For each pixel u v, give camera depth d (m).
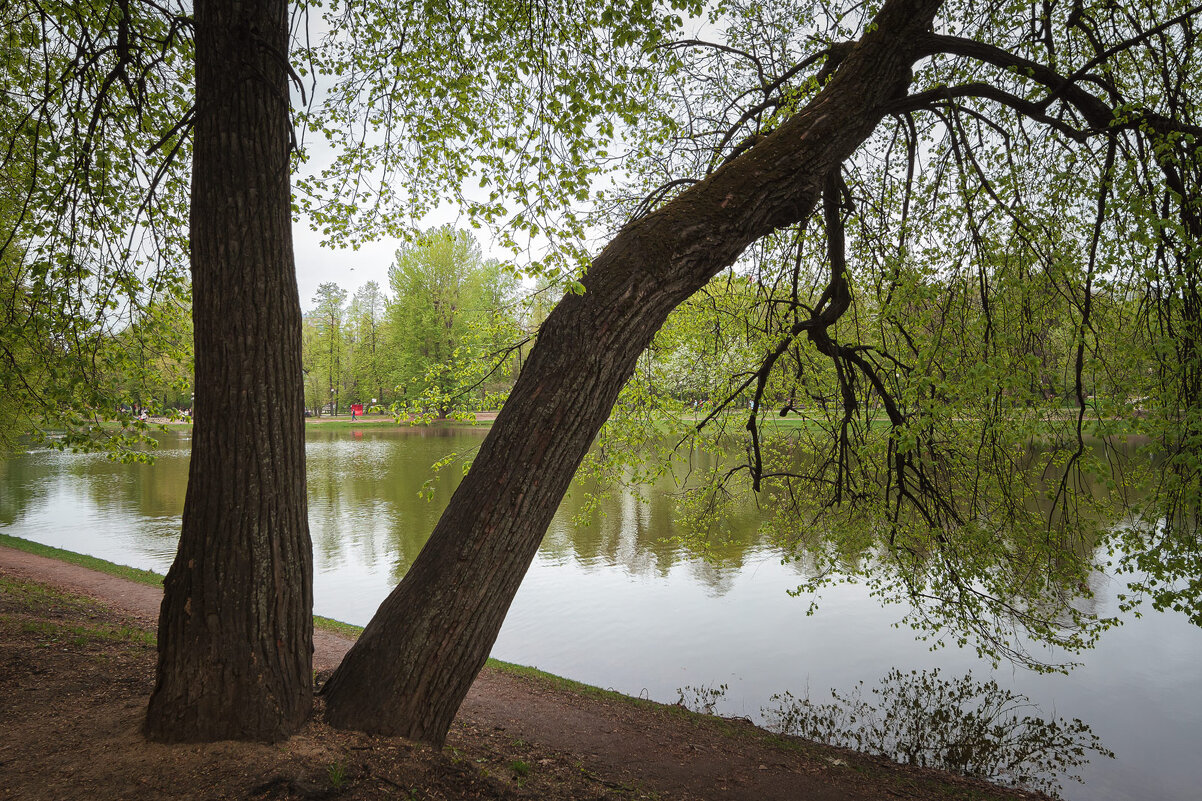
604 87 3.39
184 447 37.62
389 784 2.91
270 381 2.94
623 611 9.95
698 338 7.44
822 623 9.40
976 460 5.68
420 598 3.13
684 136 6.09
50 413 4.48
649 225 3.25
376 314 68.06
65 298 4.38
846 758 5.78
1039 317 4.70
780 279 6.96
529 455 3.06
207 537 2.93
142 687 3.86
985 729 6.52
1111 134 3.78
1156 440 3.57
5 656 4.29
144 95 3.94
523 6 3.41
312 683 3.25
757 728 6.36
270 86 2.83
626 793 4.23
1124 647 8.43
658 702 7.05
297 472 3.09
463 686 3.24
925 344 4.79
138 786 2.71
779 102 5.29
